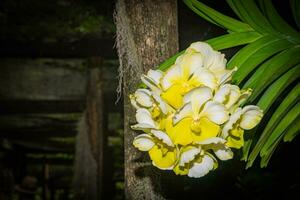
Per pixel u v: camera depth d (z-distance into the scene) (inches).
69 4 201.9
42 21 210.7
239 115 47.3
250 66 57.2
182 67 47.8
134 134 74.4
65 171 533.3
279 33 60.2
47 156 506.0
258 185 186.1
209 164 47.9
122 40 76.2
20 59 271.6
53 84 277.1
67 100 281.4
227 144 49.0
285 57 57.6
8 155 455.8
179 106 46.3
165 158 47.6
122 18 76.0
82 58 258.1
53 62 272.8
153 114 47.4
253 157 54.6
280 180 186.2
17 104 282.2
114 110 305.1
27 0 198.7
